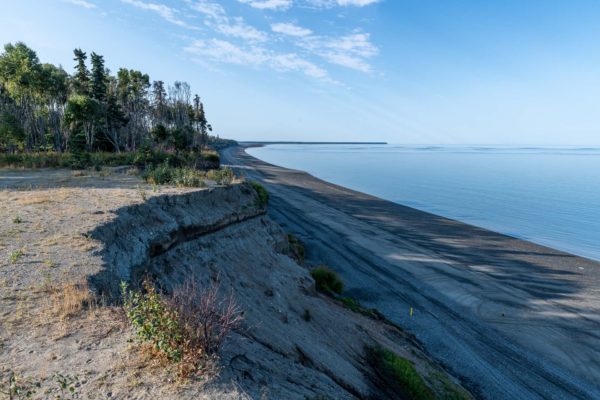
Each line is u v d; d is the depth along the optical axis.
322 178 105.38
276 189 71.88
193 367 6.34
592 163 178.25
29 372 5.98
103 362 6.35
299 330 13.98
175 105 108.00
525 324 22.97
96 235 11.85
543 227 51.84
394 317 23.05
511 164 167.62
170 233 14.88
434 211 61.47
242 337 8.95
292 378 8.33
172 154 41.03
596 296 27.73
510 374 17.78
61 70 70.94
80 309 7.98
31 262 9.70
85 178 24.52
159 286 12.05
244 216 21.95
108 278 9.62
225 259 16.95
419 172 127.19
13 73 49.78
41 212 13.95
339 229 44.03
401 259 34.44
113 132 63.69
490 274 31.67
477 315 23.95
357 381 12.25
